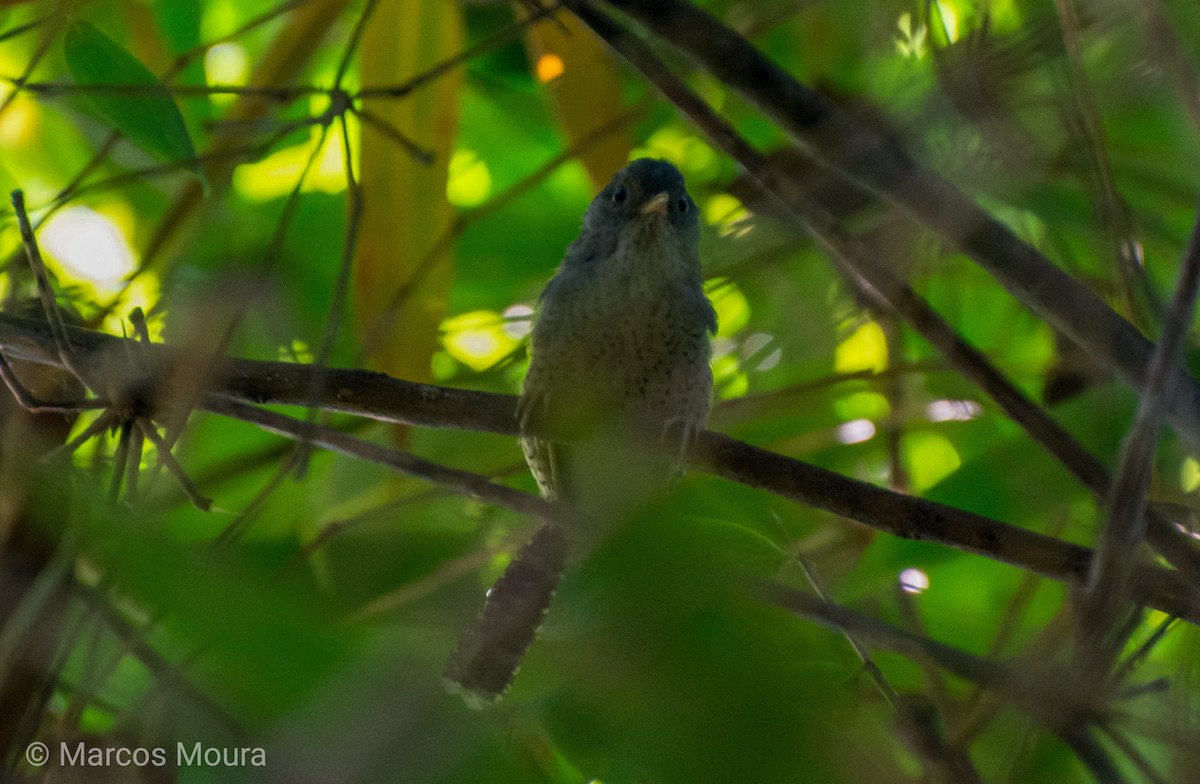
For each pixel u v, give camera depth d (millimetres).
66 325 6672
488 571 6082
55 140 10945
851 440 9234
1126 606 5395
